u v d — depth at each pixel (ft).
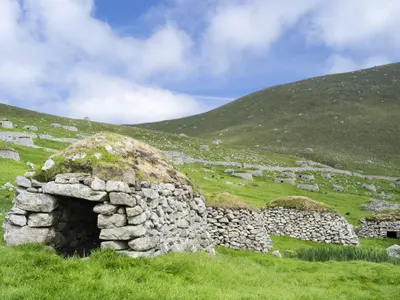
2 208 81.35
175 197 48.21
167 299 26.78
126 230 35.76
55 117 503.20
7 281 26.68
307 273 55.67
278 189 258.37
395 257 74.90
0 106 471.21
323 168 433.48
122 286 27.37
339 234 103.09
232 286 35.60
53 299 24.36
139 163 45.16
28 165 167.02
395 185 376.89
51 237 39.58
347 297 42.39
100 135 45.60
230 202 82.17
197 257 44.16
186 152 428.56
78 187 37.37
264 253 76.13
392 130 629.51
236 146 564.30
